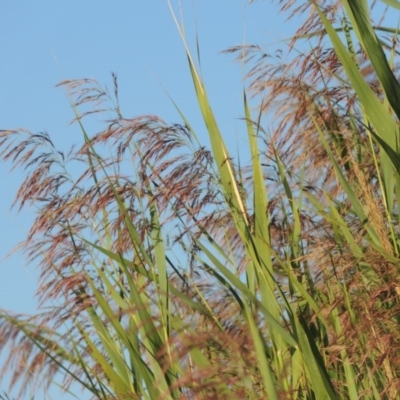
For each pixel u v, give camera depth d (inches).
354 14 191.2
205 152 238.1
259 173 222.7
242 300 214.1
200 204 236.2
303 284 230.2
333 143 248.2
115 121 246.7
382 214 223.3
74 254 250.5
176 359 205.5
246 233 217.9
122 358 234.7
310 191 251.6
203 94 230.1
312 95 248.7
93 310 242.1
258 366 198.8
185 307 232.5
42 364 242.5
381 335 207.8
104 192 244.8
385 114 200.2
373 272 221.8
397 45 249.0
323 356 217.9
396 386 200.4
